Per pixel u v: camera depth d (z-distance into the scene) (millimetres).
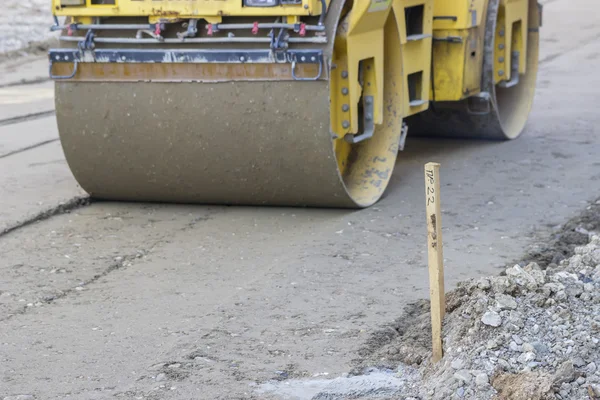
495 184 9328
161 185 8438
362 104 8672
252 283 6652
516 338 4941
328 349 5527
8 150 11258
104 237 7820
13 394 5020
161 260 7223
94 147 8312
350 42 7906
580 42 21250
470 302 5273
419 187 9258
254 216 8328
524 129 12125
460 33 9883
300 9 7438
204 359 5410
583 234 7723
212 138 7949
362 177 8891
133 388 5070
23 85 16844
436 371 4992
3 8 24453
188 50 7742
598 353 4812
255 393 4996
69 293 6547
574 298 5285
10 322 6020
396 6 8672
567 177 9570
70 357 5484
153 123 8031
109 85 8055
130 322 5992
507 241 7527
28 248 7535
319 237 7684
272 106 7699
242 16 7715
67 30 8086
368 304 6223
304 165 7902
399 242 7547
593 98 14398
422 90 9516
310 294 6422
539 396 4504
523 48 11609
